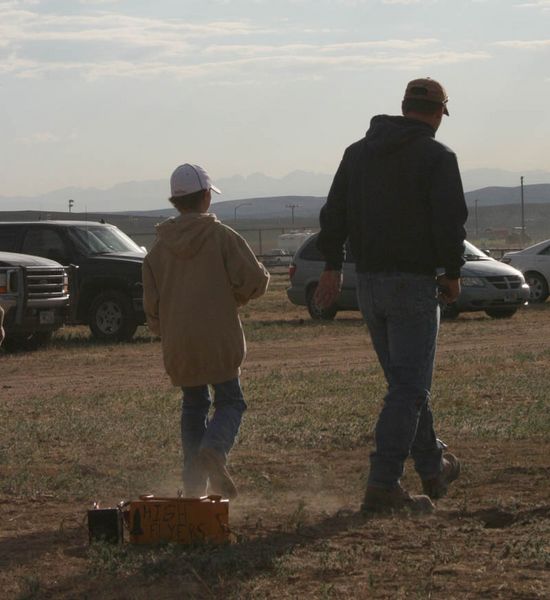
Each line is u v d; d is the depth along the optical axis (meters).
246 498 13.84
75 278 39.66
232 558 10.66
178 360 12.91
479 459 16.14
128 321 39.94
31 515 13.13
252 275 12.86
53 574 10.59
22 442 18.27
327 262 12.98
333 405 22.09
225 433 12.82
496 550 10.95
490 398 22.83
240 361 13.01
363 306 12.73
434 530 11.78
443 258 12.19
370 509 12.53
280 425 19.48
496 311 48.91
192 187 13.00
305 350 35.50
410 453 13.42
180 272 12.92
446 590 9.72
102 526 11.51
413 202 12.28
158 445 17.97
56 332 44.69
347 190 12.77
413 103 12.51
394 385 12.52
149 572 10.39
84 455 17.12
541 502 13.22
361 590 9.76
